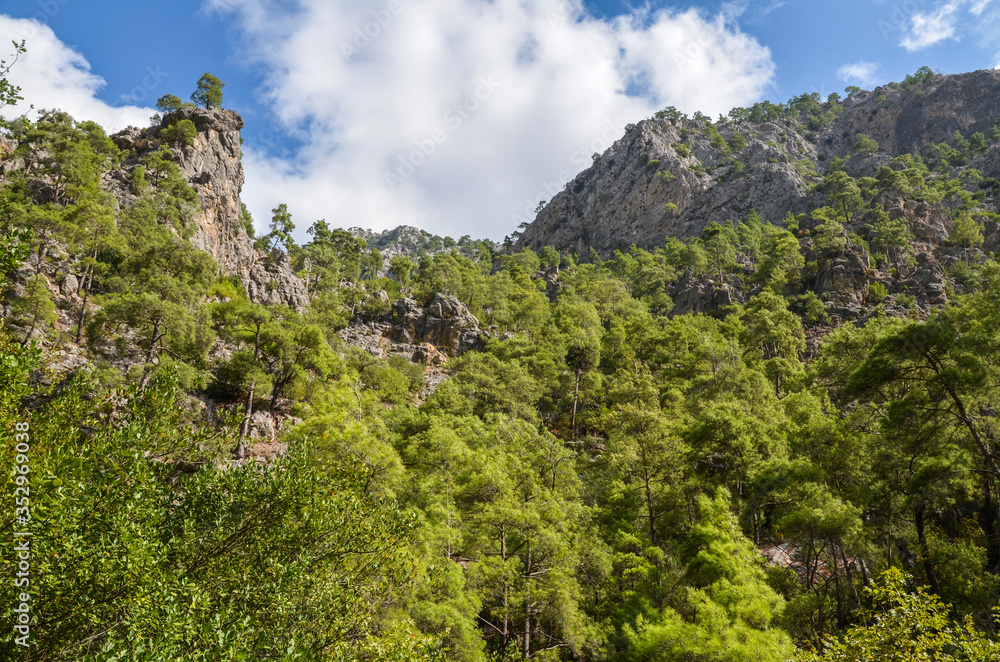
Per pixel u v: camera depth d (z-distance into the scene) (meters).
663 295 98.50
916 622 13.07
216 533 10.84
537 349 65.62
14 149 77.69
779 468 26.22
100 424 10.85
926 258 87.69
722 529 22.08
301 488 11.57
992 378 22.12
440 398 49.06
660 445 27.84
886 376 23.80
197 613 9.23
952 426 23.42
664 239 177.12
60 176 74.56
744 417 30.02
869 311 73.94
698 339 57.84
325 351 50.03
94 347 45.66
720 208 170.50
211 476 11.38
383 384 58.88
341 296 93.69
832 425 27.67
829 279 82.25
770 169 168.00
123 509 9.41
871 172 167.38
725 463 30.11
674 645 16.98
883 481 24.81
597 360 61.22
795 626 20.89
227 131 111.50
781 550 27.44
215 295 72.06
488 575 20.39
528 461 28.89
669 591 21.23
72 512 8.82
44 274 54.75
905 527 25.75
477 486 24.19
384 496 15.58
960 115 182.00
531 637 23.33
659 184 186.62
